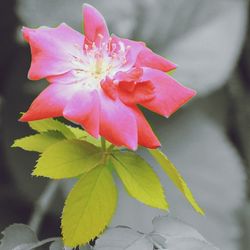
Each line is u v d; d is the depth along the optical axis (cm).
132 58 63
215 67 124
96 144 63
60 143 62
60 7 115
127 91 61
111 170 63
